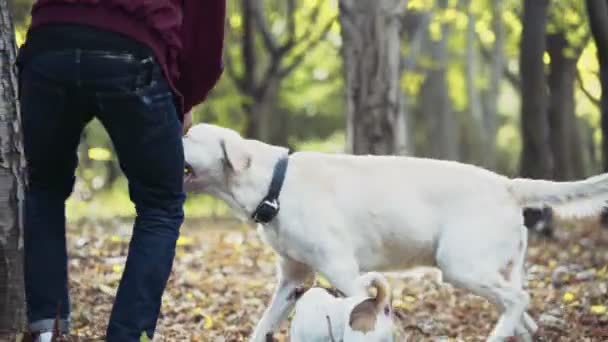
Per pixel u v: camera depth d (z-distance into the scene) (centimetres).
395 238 596
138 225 424
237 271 1008
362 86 1294
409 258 610
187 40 445
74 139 428
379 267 607
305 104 3678
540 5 1398
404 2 1302
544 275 1022
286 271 609
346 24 1305
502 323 595
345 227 588
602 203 619
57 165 435
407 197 596
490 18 2256
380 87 1291
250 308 800
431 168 608
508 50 2573
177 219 429
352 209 590
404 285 933
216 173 589
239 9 2747
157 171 417
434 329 721
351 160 607
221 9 443
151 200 423
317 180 590
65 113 413
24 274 442
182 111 432
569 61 1806
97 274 875
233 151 579
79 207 2000
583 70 1897
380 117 1289
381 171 603
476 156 3509
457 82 3434
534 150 1408
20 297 472
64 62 401
